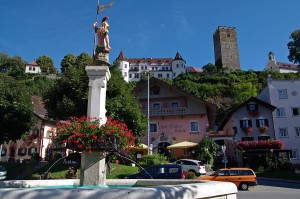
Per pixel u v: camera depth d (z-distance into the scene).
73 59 107.38
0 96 26.42
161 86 41.06
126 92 26.73
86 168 8.34
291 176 28.30
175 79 104.06
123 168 23.14
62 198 3.65
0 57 87.50
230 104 81.62
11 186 7.62
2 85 27.17
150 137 39.00
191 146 34.34
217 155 43.84
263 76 98.12
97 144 8.12
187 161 25.59
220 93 89.44
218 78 97.88
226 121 50.06
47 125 44.34
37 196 3.62
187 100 39.53
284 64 119.06
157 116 39.34
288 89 45.09
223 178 19.62
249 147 35.41
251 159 35.91
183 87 90.44
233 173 19.72
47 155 43.03
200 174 24.88
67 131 8.25
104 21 10.59
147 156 27.31
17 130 27.39
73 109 23.72
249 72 104.12
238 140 43.16
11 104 26.62
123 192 3.86
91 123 8.44
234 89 87.62
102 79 9.87
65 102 23.83
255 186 21.39
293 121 43.56
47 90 26.50
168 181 8.22
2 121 26.27
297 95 44.69
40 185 8.36
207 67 118.88
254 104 44.38
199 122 38.44
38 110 46.25
